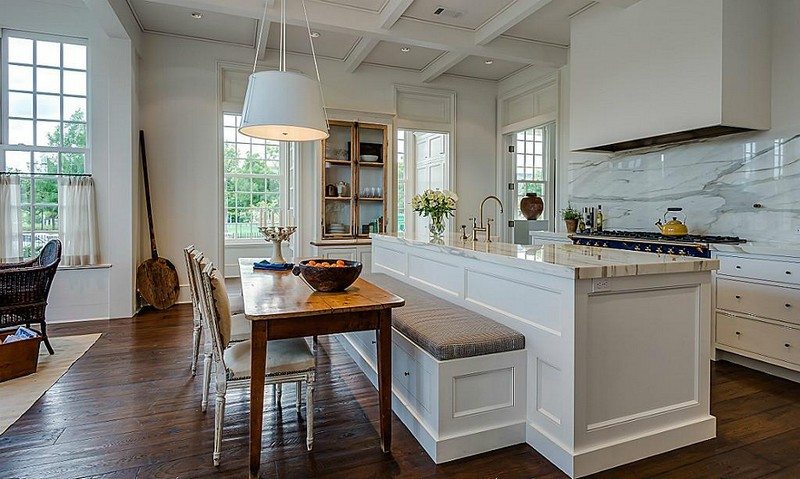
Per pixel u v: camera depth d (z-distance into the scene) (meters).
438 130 6.56
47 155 4.67
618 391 2.09
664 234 4.00
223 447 2.23
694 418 2.27
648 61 3.94
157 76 5.26
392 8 4.26
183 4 3.97
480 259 2.60
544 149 7.20
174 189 5.37
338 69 6.02
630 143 4.34
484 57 5.75
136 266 5.04
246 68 5.63
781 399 2.80
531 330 2.23
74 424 2.44
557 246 2.97
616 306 2.07
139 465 2.06
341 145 6.00
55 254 3.66
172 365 3.36
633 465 2.08
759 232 3.68
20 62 4.57
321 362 3.46
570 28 4.80
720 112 3.40
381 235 4.34
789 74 3.54
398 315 2.58
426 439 2.19
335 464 2.09
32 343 3.17
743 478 1.97
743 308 3.29
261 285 2.59
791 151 3.49
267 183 7.61
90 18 4.70
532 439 2.22
